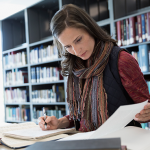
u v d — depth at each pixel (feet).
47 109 11.01
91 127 3.37
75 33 2.97
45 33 11.94
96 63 3.28
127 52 3.31
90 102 3.36
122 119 2.16
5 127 3.81
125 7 8.20
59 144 1.52
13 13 12.86
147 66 7.07
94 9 9.35
